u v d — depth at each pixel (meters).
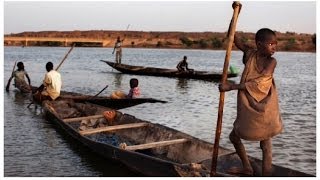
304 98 16.56
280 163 8.30
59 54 63.09
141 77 25.08
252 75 6.07
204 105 14.68
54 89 13.27
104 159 8.13
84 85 20.89
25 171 7.65
